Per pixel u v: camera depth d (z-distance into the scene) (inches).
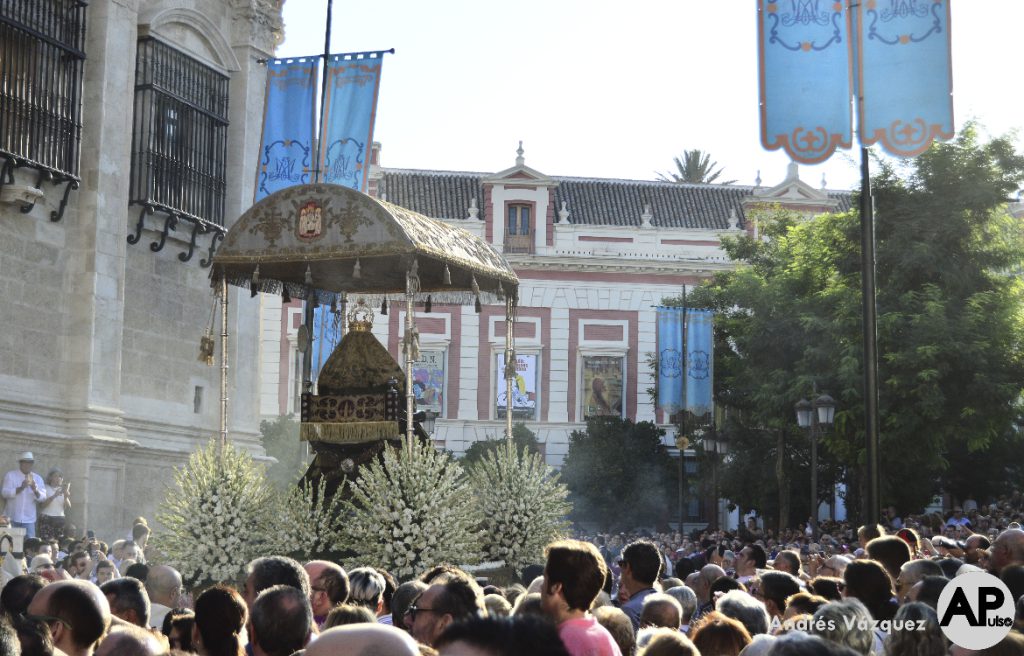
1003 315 1444.4
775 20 639.8
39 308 938.7
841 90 633.6
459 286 765.3
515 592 414.0
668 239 2854.3
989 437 1489.9
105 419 964.6
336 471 687.1
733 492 2116.1
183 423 1087.0
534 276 2824.8
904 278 1478.8
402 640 171.6
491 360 2780.5
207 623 280.7
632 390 2817.4
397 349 2755.9
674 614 334.0
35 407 924.0
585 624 275.0
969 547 576.7
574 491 2527.1
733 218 2866.6
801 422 1251.8
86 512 935.0
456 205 2851.9
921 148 624.4
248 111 1153.4
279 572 316.2
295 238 651.5
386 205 647.1
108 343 978.7
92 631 277.0
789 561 521.3
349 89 984.3
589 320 2824.8
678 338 2078.0
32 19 917.2
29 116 911.7
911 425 1439.5
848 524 1659.7
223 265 674.8
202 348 676.1
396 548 612.4
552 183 2839.6
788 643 202.2
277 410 2608.3
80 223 970.1
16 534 603.8
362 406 681.0
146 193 1035.9
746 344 1804.9
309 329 767.1
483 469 724.7
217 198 1119.6
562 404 2795.3
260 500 656.4
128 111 1005.2
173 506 655.8
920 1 627.5
